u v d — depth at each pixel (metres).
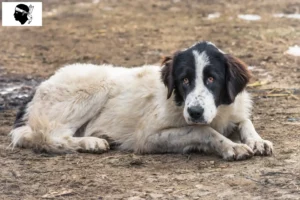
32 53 21.14
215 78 9.66
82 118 11.24
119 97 11.15
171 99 10.17
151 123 10.41
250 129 10.34
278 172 9.03
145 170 9.52
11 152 10.83
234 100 10.07
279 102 13.96
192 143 10.01
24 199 8.52
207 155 10.03
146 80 10.96
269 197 8.15
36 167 9.92
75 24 25.84
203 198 8.23
